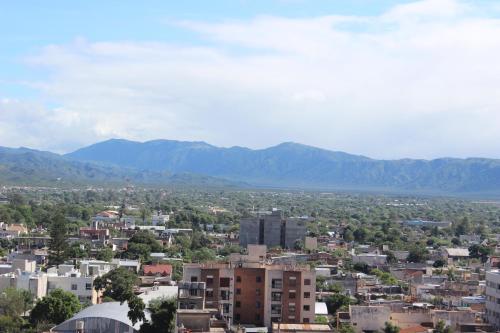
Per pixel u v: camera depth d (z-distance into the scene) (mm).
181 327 163375
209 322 167625
